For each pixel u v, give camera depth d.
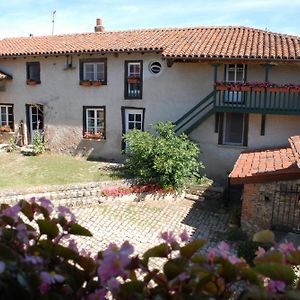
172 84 16.64
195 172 15.47
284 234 9.99
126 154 17.02
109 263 2.21
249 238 10.58
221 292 2.25
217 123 15.83
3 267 1.99
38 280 2.14
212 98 15.88
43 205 2.73
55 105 19.17
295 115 14.59
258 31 18.05
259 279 2.19
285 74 15.14
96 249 9.90
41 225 2.59
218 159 16.12
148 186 14.41
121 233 11.12
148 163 15.03
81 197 13.57
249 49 15.10
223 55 14.61
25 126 20.25
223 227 11.94
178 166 14.35
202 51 15.19
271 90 14.41
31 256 2.30
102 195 13.76
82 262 2.54
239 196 14.56
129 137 15.52
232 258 2.34
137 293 2.27
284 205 10.36
